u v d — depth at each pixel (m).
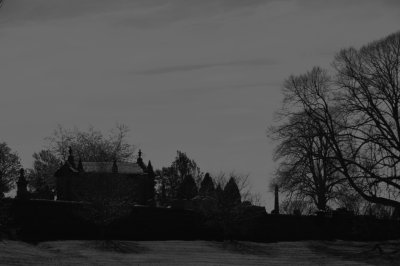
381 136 61.28
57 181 92.62
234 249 61.53
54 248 50.03
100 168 94.06
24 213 54.53
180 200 89.56
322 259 56.41
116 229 61.34
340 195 71.19
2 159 103.12
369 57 64.25
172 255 53.06
